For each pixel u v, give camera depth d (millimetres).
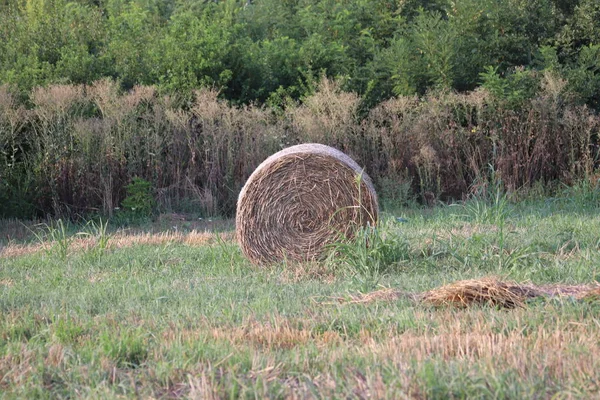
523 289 10078
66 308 10617
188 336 8695
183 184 22797
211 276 13125
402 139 23750
